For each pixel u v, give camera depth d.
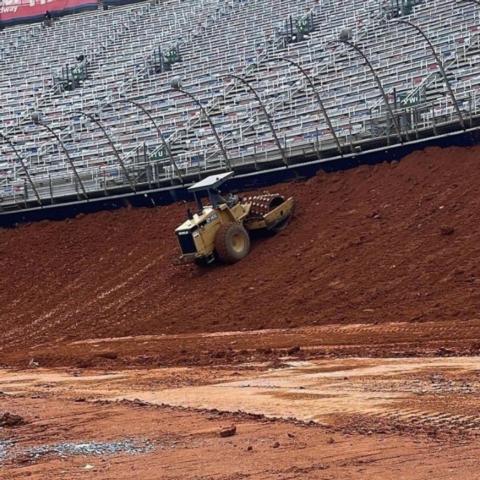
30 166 50.62
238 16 67.38
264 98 49.03
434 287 24.44
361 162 33.97
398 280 25.62
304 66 51.78
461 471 9.03
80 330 30.55
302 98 46.66
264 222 32.00
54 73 69.81
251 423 12.63
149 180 38.66
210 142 44.19
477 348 18.36
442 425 11.49
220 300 28.89
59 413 15.28
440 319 22.38
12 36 79.25
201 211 32.16
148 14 75.06
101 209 39.62
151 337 27.67
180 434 12.28
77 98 61.94
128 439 12.28
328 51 53.00
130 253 35.34
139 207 38.72
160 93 57.28
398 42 49.53
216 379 18.00
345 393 14.59
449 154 31.48
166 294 31.05
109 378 20.33
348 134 35.88
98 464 10.79
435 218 28.28
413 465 9.39
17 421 14.39
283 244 31.23
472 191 28.80
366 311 24.58
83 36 75.38
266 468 9.76
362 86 44.97
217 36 65.38
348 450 10.30
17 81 70.31
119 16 76.75
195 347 24.25
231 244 31.16
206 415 13.68
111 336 28.98
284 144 37.44
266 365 19.34
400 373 16.12
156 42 68.50
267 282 28.88
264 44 60.16
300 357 20.16
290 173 35.41
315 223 31.67
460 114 31.33
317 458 10.03
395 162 32.78
